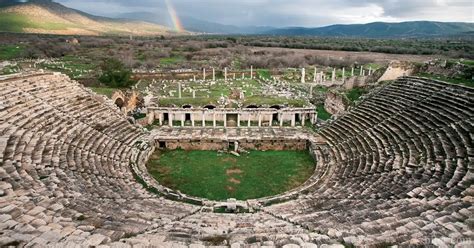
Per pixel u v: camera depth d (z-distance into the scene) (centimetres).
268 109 4309
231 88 5672
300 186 2705
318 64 9944
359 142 3109
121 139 3262
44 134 2583
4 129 2352
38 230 1354
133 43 15125
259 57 10550
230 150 3584
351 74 7031
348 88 5156
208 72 7906
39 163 2183
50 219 1481
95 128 3167
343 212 1845
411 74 4516
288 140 3638
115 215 1736
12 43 12569
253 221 1878
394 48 12519
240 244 1359
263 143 3644
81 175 2306
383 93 3872
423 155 2416
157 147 3612
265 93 5228
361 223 1616
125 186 2416
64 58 9856
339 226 1597
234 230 1628
